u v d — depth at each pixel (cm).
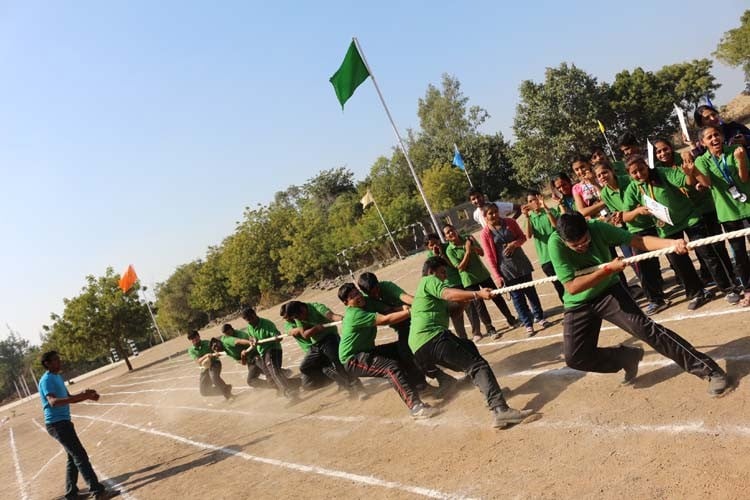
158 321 5725
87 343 3194
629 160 596
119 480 845
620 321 448
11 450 1574
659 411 429
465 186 4503
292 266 3944
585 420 463
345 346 661
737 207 542
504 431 506
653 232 644
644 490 340
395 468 516
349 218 4434
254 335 977
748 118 4484
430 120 5647
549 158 4638
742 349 469
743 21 4434
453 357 543
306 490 543
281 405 974
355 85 1080
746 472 320
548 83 4550
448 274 836
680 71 4894
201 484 689
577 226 435
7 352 8112
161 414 1330
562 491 373
